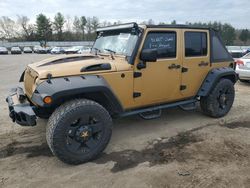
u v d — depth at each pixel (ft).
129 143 15.24
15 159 13.52
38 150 14.46
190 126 17.75
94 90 12.90
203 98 18.86
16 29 294.46
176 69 16.48
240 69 31.91
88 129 12.84
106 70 13.82
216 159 13.41
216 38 18.99
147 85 15.37
